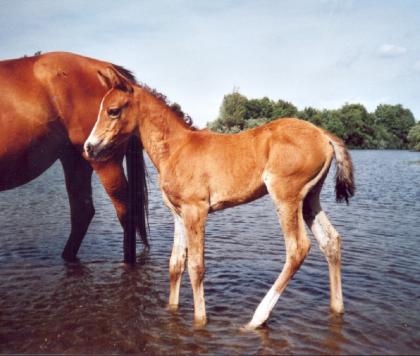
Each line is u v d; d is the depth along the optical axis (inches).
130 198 241.1
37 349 148.4
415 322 168.4
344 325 166.2
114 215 393.4
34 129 216.8
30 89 215.3
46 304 186.1
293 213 167.9
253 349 148.1
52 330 162.7
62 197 508.4
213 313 179.0
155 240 298.0
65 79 222.7
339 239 177.9
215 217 403.2
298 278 220.1
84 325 167.0
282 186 165.5
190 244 170.9
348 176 169.9
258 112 1969.7
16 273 224.7
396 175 917.8
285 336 157.6
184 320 171.9
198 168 170.1
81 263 242.5
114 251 268.7
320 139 168.4
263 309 166.1
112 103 175.2
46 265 238.2
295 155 163.5
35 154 222.4
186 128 184.2
